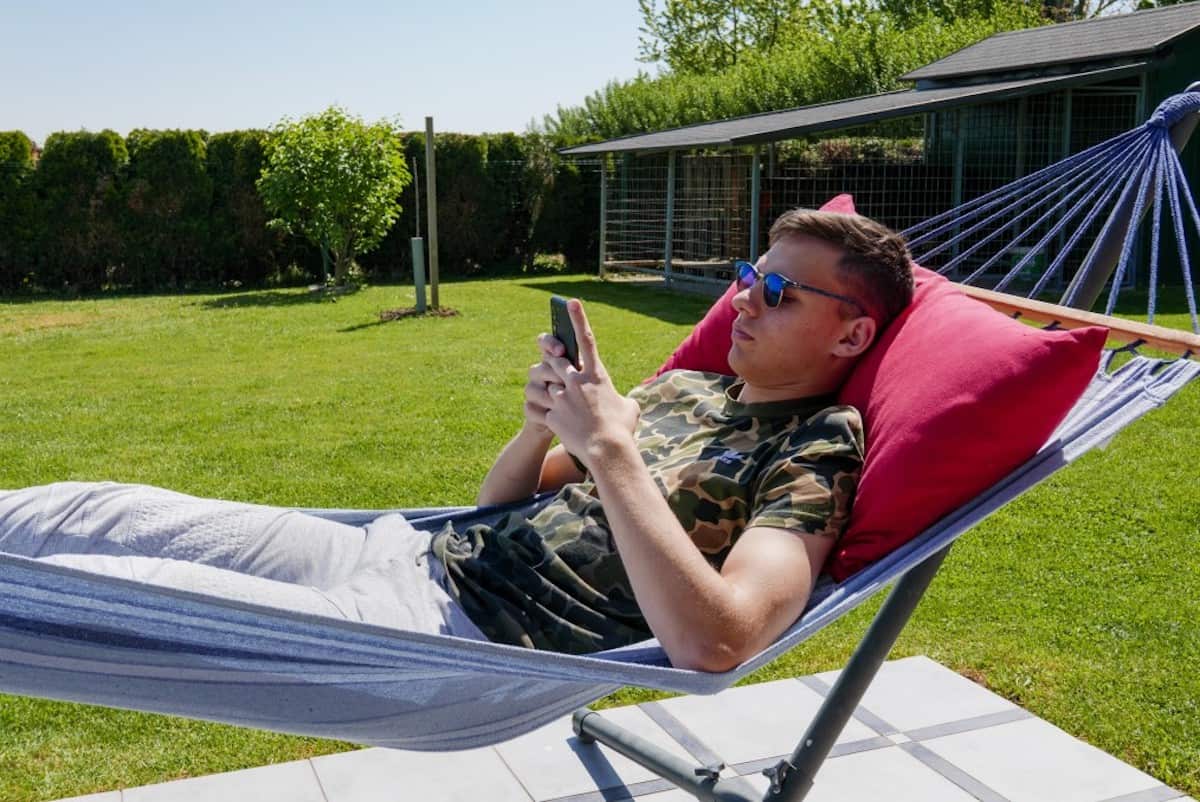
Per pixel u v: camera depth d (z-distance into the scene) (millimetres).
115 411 8258
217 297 16609
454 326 12500
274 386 9094
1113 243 2707
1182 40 14680
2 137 17406
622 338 11336
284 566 2385
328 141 16703
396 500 6016
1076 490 6031
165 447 7184
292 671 1907
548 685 2115
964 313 2340
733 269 16203
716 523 2262
